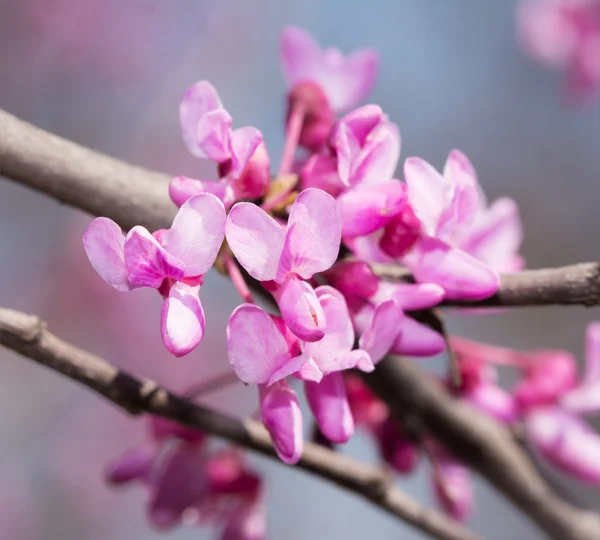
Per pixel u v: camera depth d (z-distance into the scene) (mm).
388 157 168
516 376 437
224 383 185
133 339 468
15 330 172
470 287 167
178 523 202
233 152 166
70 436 464
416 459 208
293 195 171
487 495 462
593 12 418
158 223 181
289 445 160
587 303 169
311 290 159
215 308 473
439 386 207
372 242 177
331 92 197
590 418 375
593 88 430
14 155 180
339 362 160
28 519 445
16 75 498
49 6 505
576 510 214
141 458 200
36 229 478
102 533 458
